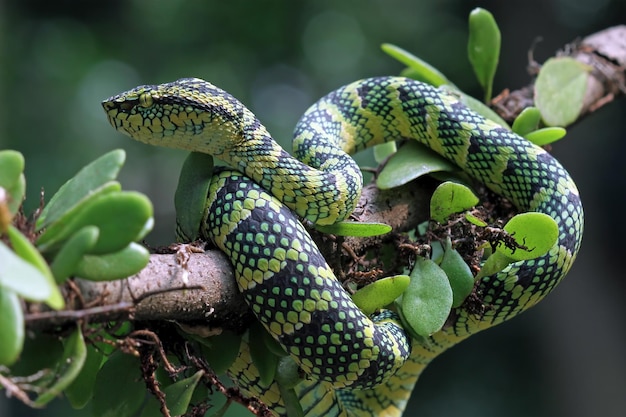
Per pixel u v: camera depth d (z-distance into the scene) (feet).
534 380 5.12
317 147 1.91
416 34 5.56
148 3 5.62
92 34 5.70
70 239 1.56
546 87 2.10
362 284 1.84
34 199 4.98
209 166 1.79
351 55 5.57
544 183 1.92
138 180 5.32
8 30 5.40
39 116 5.38
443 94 1.98
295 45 5.60
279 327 1.73
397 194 1.93
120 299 1.64
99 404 1.71
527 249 1.81
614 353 4.99
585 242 5.11
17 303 1.52
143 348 1.71
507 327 5.20
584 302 5.05
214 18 5.56
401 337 1.79
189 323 1.72
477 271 1.86
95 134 5.36
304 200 1.80
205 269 1.72
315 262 1.74
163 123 1.79
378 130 2.01
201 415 1.74
